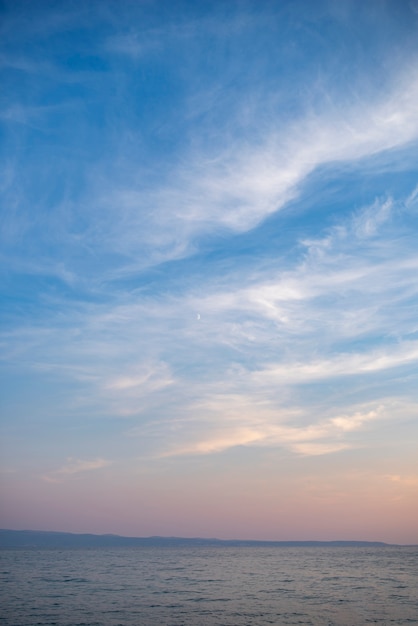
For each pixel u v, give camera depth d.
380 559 151.38
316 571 92.06
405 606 42.69
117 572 86.69
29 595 50.62
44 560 133.00
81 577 74.44
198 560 141.00
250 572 88.69
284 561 136.50
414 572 88.88
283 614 38.38
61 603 44.47
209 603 44.81
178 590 56.03
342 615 37.91
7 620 35.56
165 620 35.78
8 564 111.94
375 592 54.06
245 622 34.97
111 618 36.50
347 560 144.12
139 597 49.25
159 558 153.62
